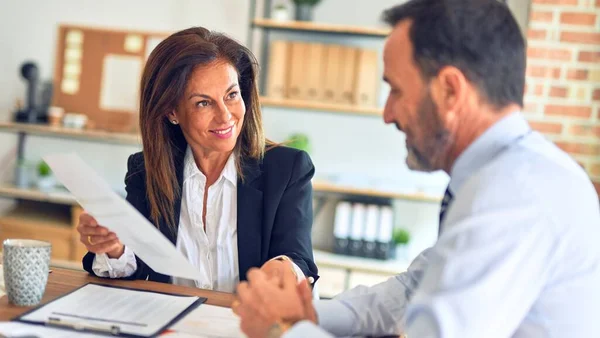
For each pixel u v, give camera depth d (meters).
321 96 3.76
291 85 3.77
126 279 1.64
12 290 1.37
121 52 4.06
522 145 1.08
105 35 4.07
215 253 1.87
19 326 1.25
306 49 3.76
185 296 1.51
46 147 4.18
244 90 1.90
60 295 1.47
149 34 4.03
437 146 1.12
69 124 4.03
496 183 1.03
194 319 1.36
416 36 1.08
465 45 1.06
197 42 1.78
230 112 1.79
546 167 1.05
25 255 1.36
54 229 3.77
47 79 4.16
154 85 1.81
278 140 4.00
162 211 1.86
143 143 1.86
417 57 1.08
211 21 4.01
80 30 4.09
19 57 4.15
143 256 1.41
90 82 4.09
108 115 4.07
